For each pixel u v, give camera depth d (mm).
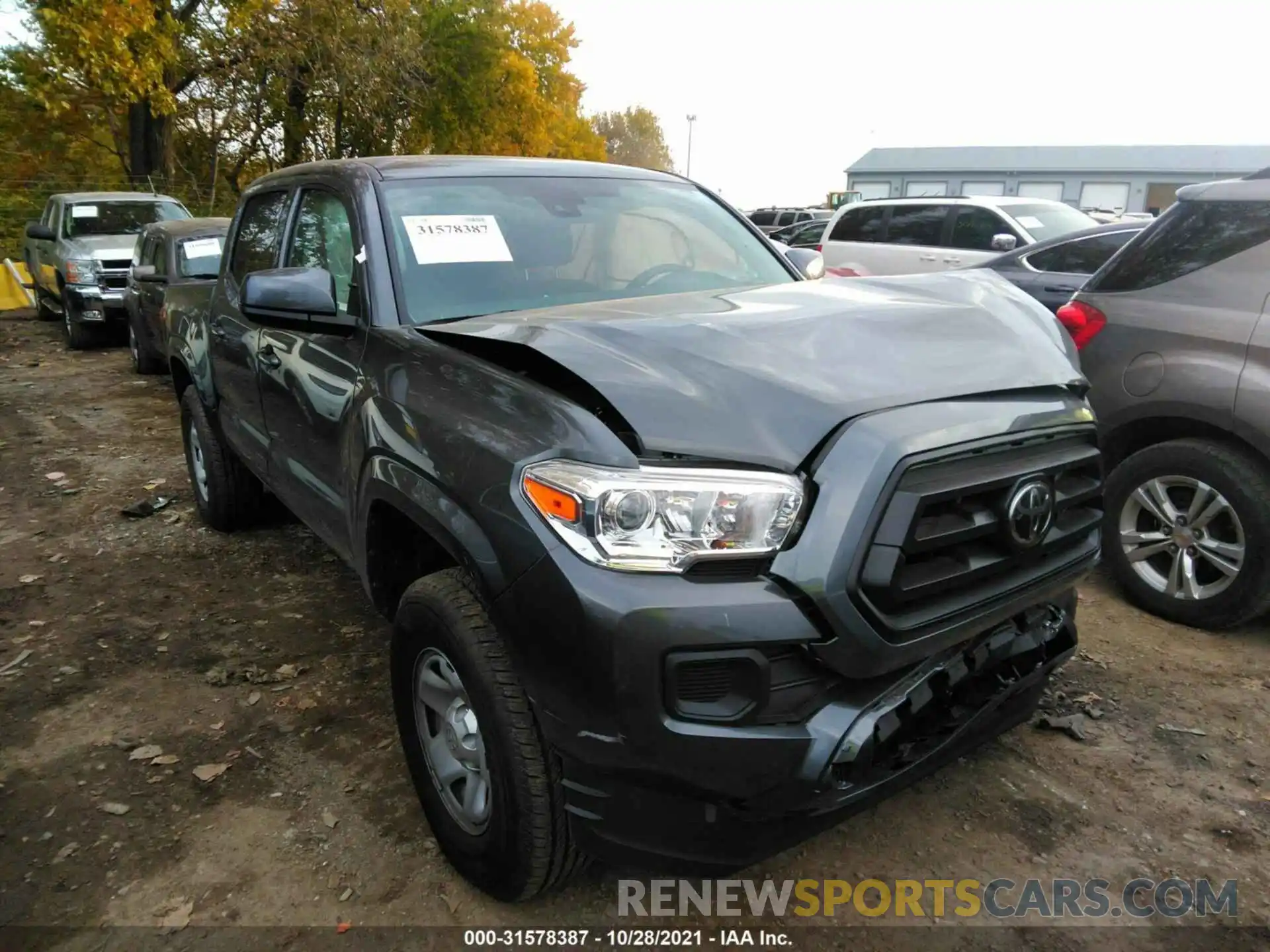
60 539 5293
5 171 22031
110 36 15312
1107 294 4227
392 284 3059
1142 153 45625
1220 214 3896
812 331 2402
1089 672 3604
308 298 3004
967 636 2195
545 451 2090
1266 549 3633
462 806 2502
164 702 3520
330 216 3490
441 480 2322
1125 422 4113
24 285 17266
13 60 16891
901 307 2633
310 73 21484
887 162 50875
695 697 1976
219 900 2525
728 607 1931
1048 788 2934
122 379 10336
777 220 28250
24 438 7691
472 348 2596
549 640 2025
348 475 2979
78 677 3719
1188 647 3793
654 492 1972
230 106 21797
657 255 3570
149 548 5137
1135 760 3066
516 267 3264
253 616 4254
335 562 4898
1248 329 3709
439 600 2393
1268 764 3031
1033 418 2293
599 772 2059
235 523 5258
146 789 3000
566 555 2008
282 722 3375
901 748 2223
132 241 12555
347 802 2924
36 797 2969
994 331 2555
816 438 2006
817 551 1950
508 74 26047
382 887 2564
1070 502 2436
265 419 3982
